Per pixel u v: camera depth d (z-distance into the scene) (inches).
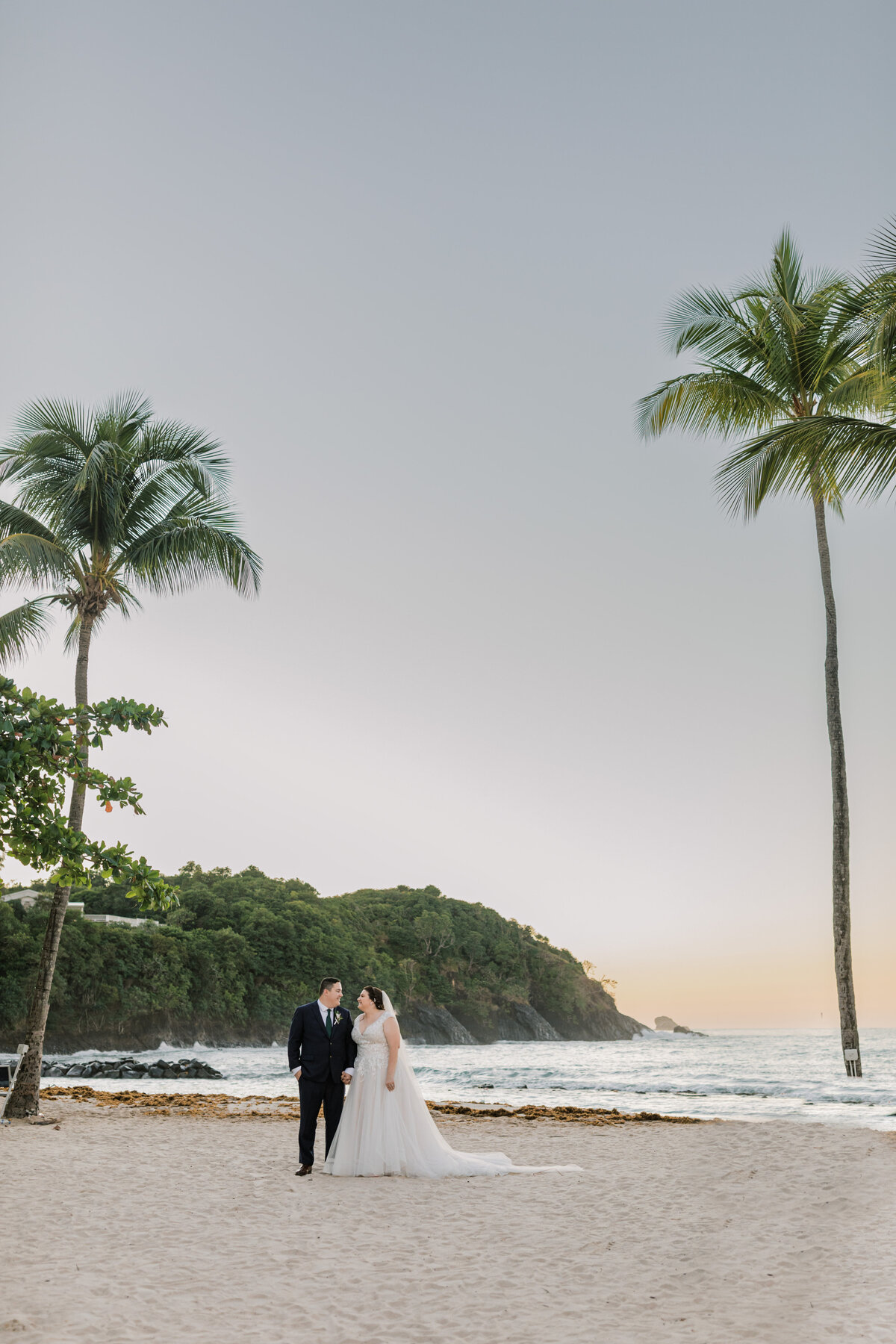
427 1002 5536.4
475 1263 246.2
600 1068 1707.7
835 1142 492.1
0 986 3120.1
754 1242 270.7
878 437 629.3
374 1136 391.5
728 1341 180.1
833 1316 196.4
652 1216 307.6
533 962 6688.0
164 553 730.8
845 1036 773.9
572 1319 197.9
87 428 728.3
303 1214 308.2
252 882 5103.3
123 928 3681.1
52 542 706.8
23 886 3607.3
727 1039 7367.1
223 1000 3907.5
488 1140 523.2
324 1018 403.9
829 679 786.2
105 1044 3361.2
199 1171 400.2
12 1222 293.1
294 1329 190.1
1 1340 178.1
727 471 714.8
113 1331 185.3
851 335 781.3
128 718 378.0
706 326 817.5
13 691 365.4
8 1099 610.5
